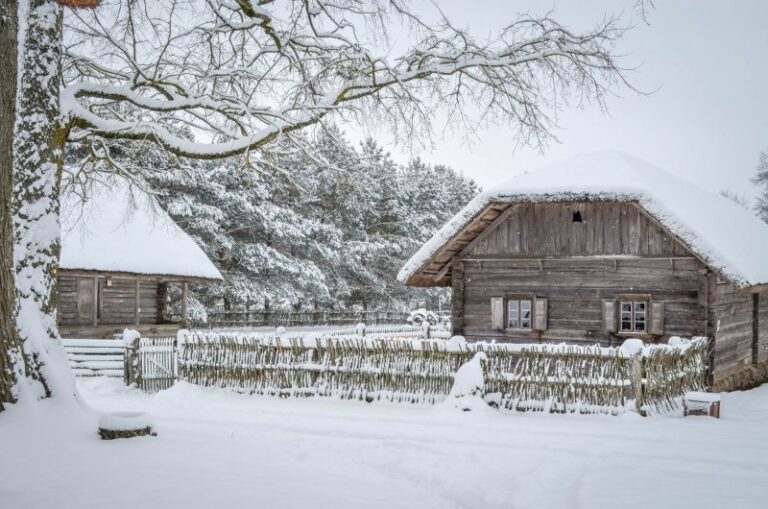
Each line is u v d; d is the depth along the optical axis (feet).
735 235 65.16
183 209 130.52
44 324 32.60
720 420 41.14
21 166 33.06
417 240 197.77
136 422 29.81
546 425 38.65
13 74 28.50
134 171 55.01
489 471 27.84
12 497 20.85
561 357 43.52
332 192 171.42
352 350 48.80
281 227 153.89
